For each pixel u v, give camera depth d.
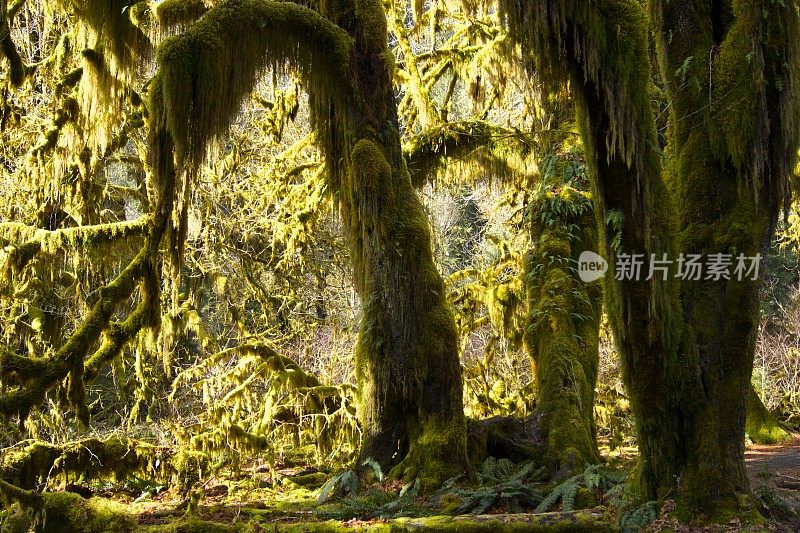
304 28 7.20
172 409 10.77
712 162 5.46
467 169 11.37
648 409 5.39
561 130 9.20
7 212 10.04
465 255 20.53
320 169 10.67
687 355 5.30
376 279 7.53
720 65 5.44
